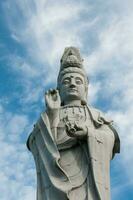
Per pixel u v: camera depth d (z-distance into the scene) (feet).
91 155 87.86
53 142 88.94
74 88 96.68
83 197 85.25
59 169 86.89
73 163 88.58
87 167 88.12
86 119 93.40
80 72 98.99
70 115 93.20
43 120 91.35
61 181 86.02
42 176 88.74
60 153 89.81
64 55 102.27
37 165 90.84
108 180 88.02
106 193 86.22
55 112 91.91
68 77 97.81
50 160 87.86
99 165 87.81
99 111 96.48
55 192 85.15
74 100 96.68
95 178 86.12
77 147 90.43
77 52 102.73
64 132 90.84
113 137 93.25
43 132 90.84
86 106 96.02
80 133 89.35
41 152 90.12
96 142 89.30
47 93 93.61
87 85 100.68
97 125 93.20
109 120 95.30
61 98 97.40
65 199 84.23
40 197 87.76
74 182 86.38
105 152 89.86
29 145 94.94
